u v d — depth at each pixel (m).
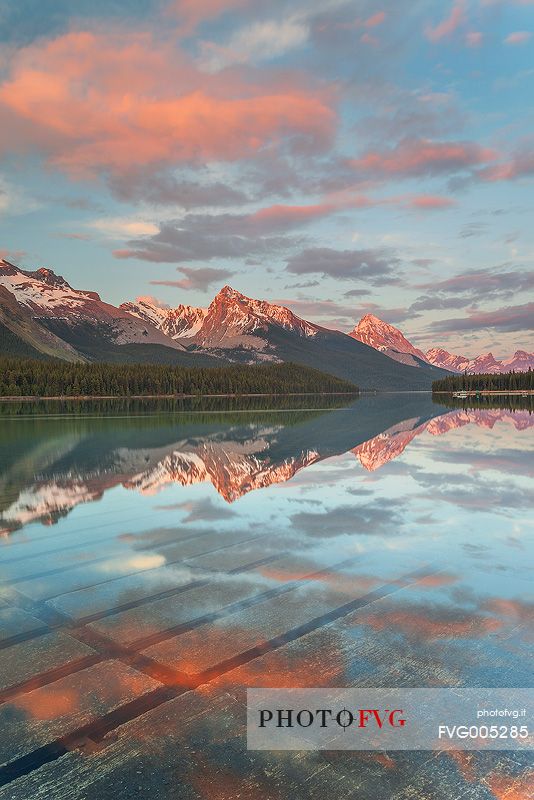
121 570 10.68
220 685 6.27
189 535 13.34
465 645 7.19
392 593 9.20
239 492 18.94
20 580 10.14
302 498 17.88
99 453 30.55
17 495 18.58
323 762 4.97
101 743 5.25
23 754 5.11
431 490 19.06
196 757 5.05
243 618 8.19
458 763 4.95
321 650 7.09
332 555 11.53
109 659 6.93
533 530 13.52
